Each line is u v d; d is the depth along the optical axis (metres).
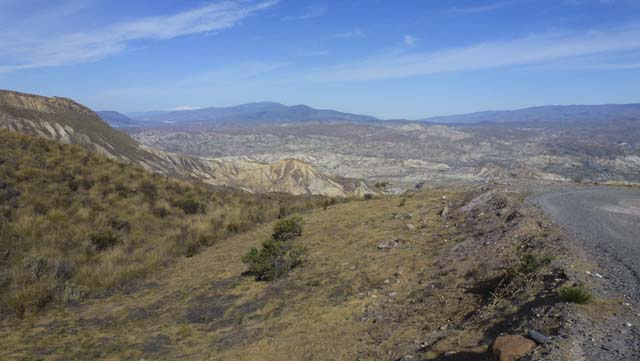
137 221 22.83
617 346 6.15
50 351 11.04
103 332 12.39
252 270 16.17
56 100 129.25
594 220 14.34
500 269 10.74
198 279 16.58
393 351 8.38
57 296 14.84
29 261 16.27
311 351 9.40
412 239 15.84
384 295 11.64
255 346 10.19
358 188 139.25
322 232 19.88
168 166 121.88
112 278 16.72
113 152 113.06
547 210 16.06
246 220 26.12
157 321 13.09
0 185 20.80
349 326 10.34
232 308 13.15
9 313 13.47
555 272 9.38
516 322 7.66
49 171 24.11
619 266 9.62
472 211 17.73
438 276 11.84
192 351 10.56
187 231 23.23
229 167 138.25
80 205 22.05
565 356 5.94
